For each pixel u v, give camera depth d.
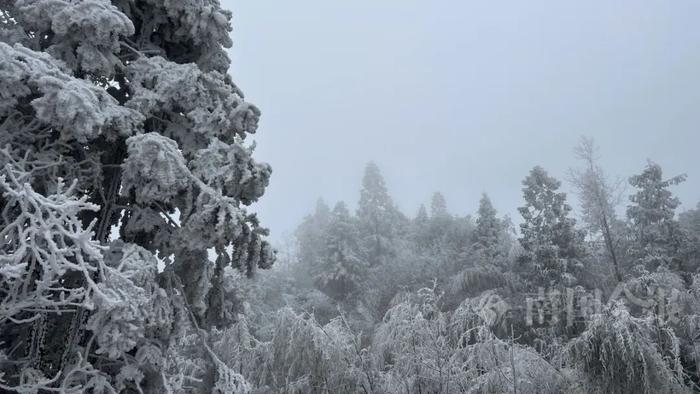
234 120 7.16
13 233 5.16
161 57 7.35
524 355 10.63
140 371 6.21
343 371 10.20
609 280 24.16
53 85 5.50
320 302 30.45
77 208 4.89
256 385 10.30
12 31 6.45
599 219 26.52
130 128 6.30
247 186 6.66
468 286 25.27
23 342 6.26
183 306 6.59
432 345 10.44
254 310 20.31
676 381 10.01
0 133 5.88
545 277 23.91
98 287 5.02
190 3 7.72
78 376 5.68
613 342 9.61
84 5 6.16
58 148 6.48
